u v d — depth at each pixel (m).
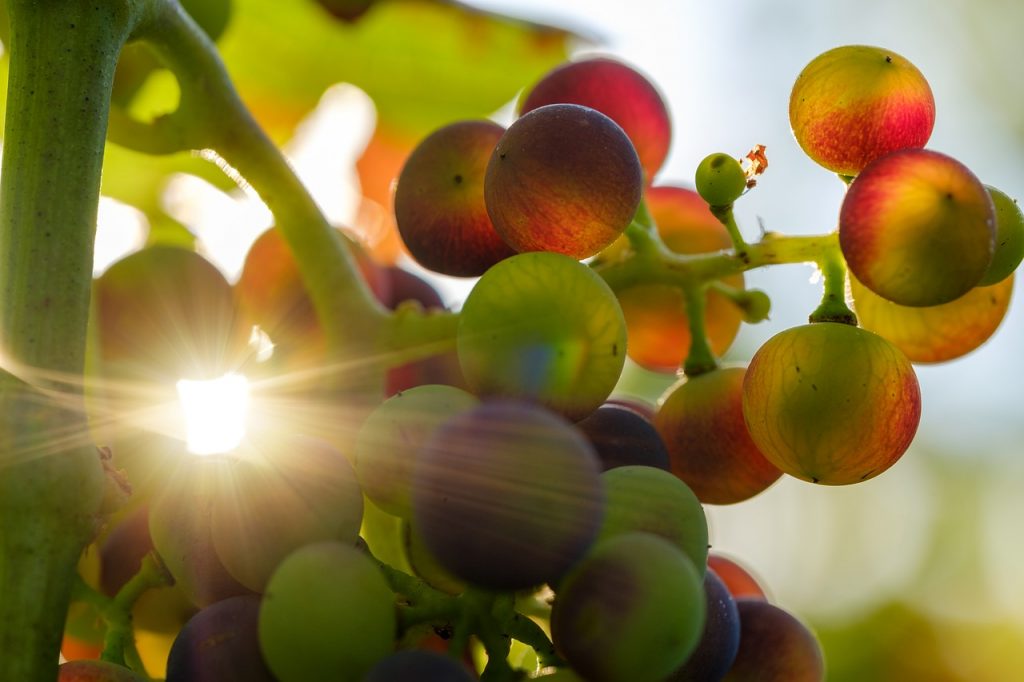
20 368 0.22
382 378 0.25
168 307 0.26
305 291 0.26
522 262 0.22
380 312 0.25
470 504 0.21
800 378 0.23
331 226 0.26
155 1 0.24
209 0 0.30
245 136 0.25
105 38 0.23
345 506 0.22
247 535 0.22
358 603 0.21
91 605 0.23
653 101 0.26
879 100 0.24
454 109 0.35
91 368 0.25
